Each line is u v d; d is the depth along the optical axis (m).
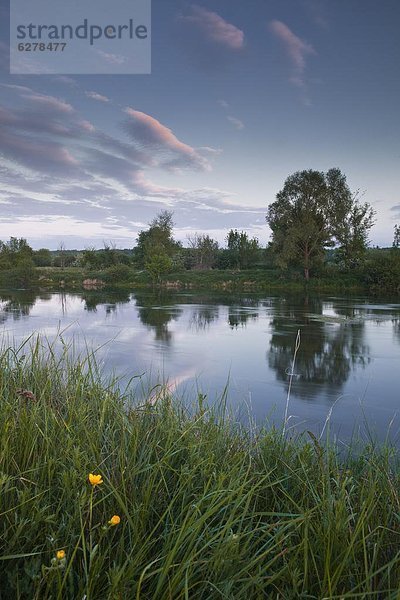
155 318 21.73
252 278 53.44
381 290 43.31
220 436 3.04
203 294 40.75
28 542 1.57
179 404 4.11
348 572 1.71
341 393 8.80
